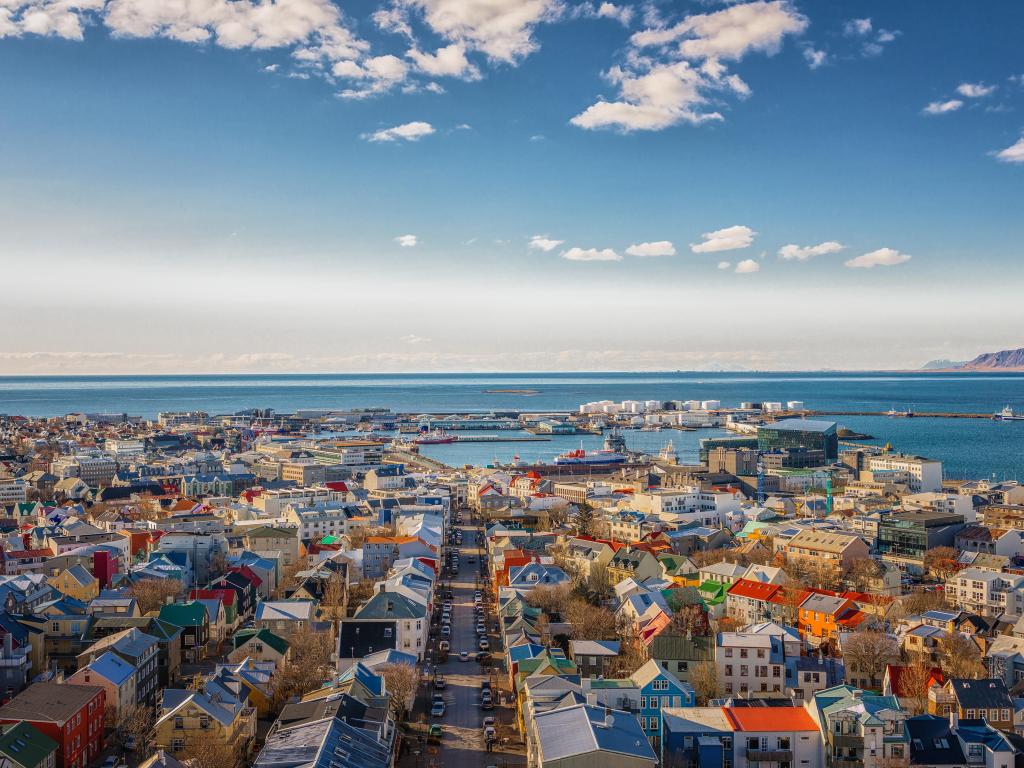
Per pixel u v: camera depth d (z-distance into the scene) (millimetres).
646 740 199125
